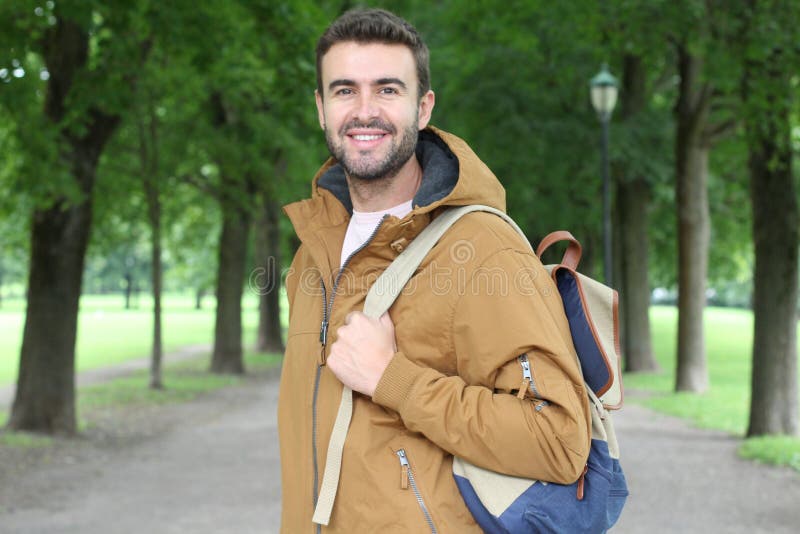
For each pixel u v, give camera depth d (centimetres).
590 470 154
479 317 151
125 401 1475
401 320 158
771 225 992
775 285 996
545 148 1741
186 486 784
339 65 167
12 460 883
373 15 168
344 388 160
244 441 1074
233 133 1681
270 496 740
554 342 149
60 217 1052
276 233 2348
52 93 1004
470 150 168
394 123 166
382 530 152
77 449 977
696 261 1587
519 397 146
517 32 1520
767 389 1003
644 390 1634
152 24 898
